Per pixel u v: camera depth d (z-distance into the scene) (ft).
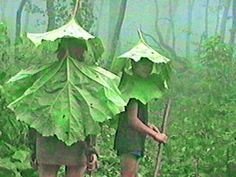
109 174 30.68
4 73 24.00
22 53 19.65
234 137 28.32
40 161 19.54
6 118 23.12
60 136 18.20
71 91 18.54
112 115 18.48
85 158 19.71
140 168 29.55
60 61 18.99
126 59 21.67
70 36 18.53
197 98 35.45
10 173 22.98
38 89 18.63
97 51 19.43
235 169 27.99
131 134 21.94
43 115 18.40
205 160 28.55
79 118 18.33
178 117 35.91
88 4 73.15
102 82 18.74
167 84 21.76
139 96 21.25
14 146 23.66
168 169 29.04
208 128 29.43
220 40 39.55
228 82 38.88
